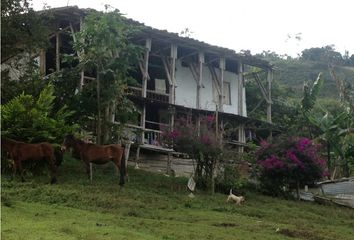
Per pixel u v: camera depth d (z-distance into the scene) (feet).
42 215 40.57
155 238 36.11
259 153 74.69
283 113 112.06
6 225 34.60
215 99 98.43
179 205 53.93
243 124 93.35
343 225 56.18
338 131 96.63
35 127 60.54
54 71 77.71
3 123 59.36
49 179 58.54
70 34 79.41
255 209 56.75
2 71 71.20
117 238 34.01
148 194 56.49
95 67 69.67
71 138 59.77
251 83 118.11
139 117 82.23
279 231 44.47
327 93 217.56
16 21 69.51
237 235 40.91
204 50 91.30
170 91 87.20
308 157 73.00
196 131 67.62
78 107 68.85
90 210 46.21
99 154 59.36
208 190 66.39
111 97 67.77
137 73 92.43
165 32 84.99
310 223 53.21
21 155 56.49
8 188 51.39
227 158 68.18
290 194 73.36
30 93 67.87
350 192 84.64
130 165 76.74
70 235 33.73
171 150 73.97
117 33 68.44
